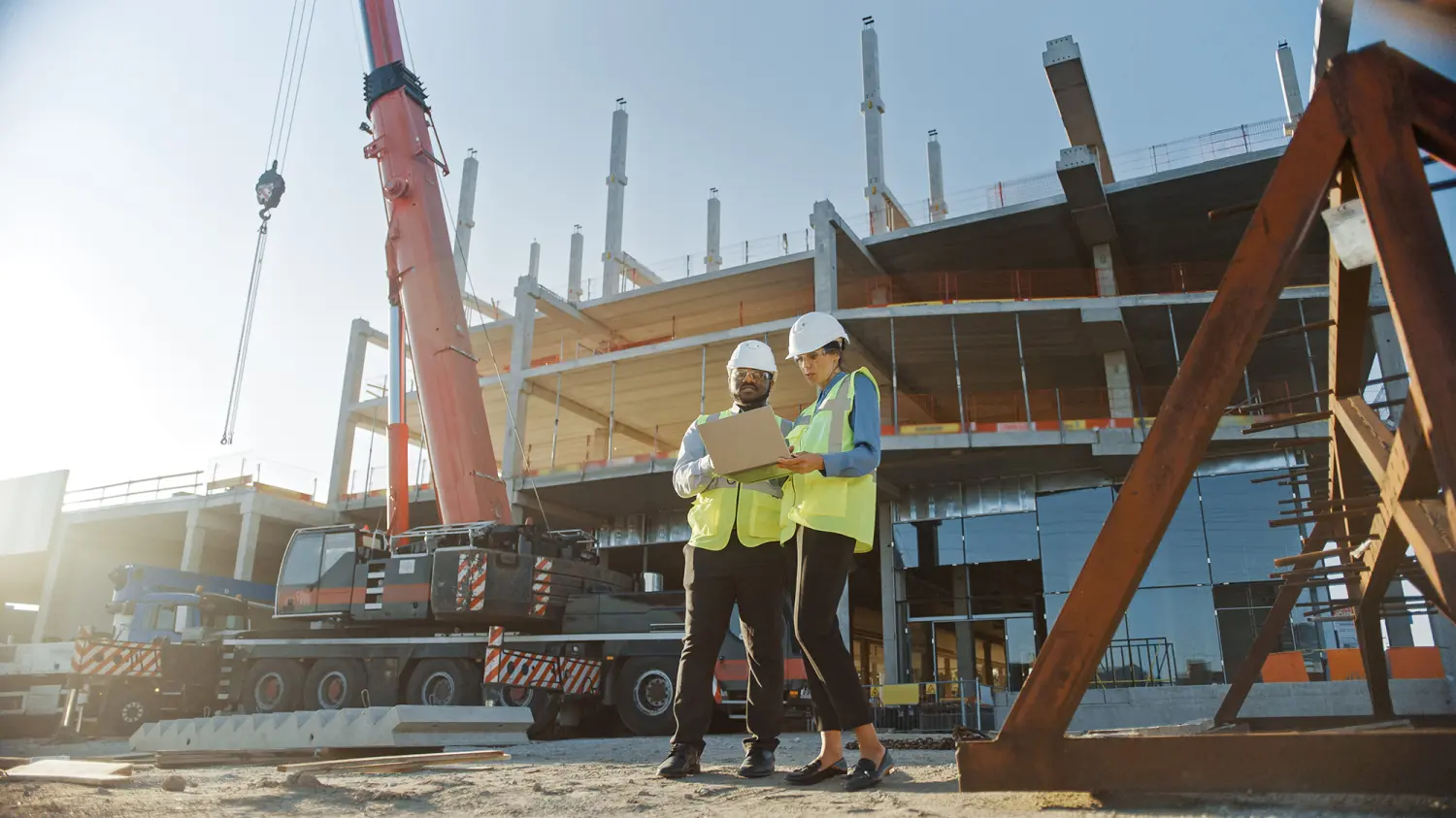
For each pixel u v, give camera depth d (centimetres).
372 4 1761
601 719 1359
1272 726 460
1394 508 254
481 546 1365
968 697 1838
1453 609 200
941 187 3422
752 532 365
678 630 1234
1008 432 2086
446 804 270
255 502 3144
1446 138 179
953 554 2388
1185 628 1981
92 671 1381
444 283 1622
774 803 258
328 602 1382
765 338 2514
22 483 3775
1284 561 400
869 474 338
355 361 3456
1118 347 2288
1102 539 203
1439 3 194
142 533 3750
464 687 1257
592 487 2638
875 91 3100
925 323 2300
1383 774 177
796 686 1227
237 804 265
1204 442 195
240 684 1479
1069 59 2181
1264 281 192
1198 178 2195
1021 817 204
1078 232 2470
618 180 3666
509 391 2889
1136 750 199
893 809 229
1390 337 1642
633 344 3391
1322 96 191
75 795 271
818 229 2430
